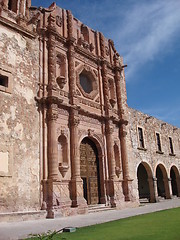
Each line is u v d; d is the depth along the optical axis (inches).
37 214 611.8
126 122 1021.2
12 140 629.9
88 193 827.4
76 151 766.5
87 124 861.8
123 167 963.3
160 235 324.2
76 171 748.0
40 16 797.9
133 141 1144.8
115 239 309.7
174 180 1611.7
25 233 384.5
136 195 1018.7
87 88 961.5
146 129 1282.0
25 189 628.1
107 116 932.6
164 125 1496.1
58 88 786.2
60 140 765.9
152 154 1283.2
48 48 789.9
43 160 686.5
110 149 907.4
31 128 682.8
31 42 751.7
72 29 895.1
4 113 629.9
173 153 1526.8
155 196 1202.0
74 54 879.7
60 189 689.0
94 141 896.3
